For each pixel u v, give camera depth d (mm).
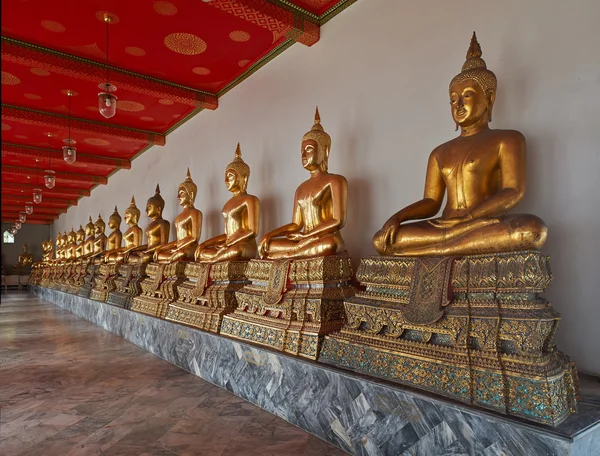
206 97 7055
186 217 6512
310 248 4016
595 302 2869
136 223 9039
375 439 2768
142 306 6660
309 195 4242
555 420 2156
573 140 3018
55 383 4527
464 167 3025
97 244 11773
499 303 2510
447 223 2932
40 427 3361
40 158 10930
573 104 3031
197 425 3400
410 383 2719
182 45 5715
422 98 3969
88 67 6066
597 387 2682
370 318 3094
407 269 2949
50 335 7488
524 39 3311
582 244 2939
